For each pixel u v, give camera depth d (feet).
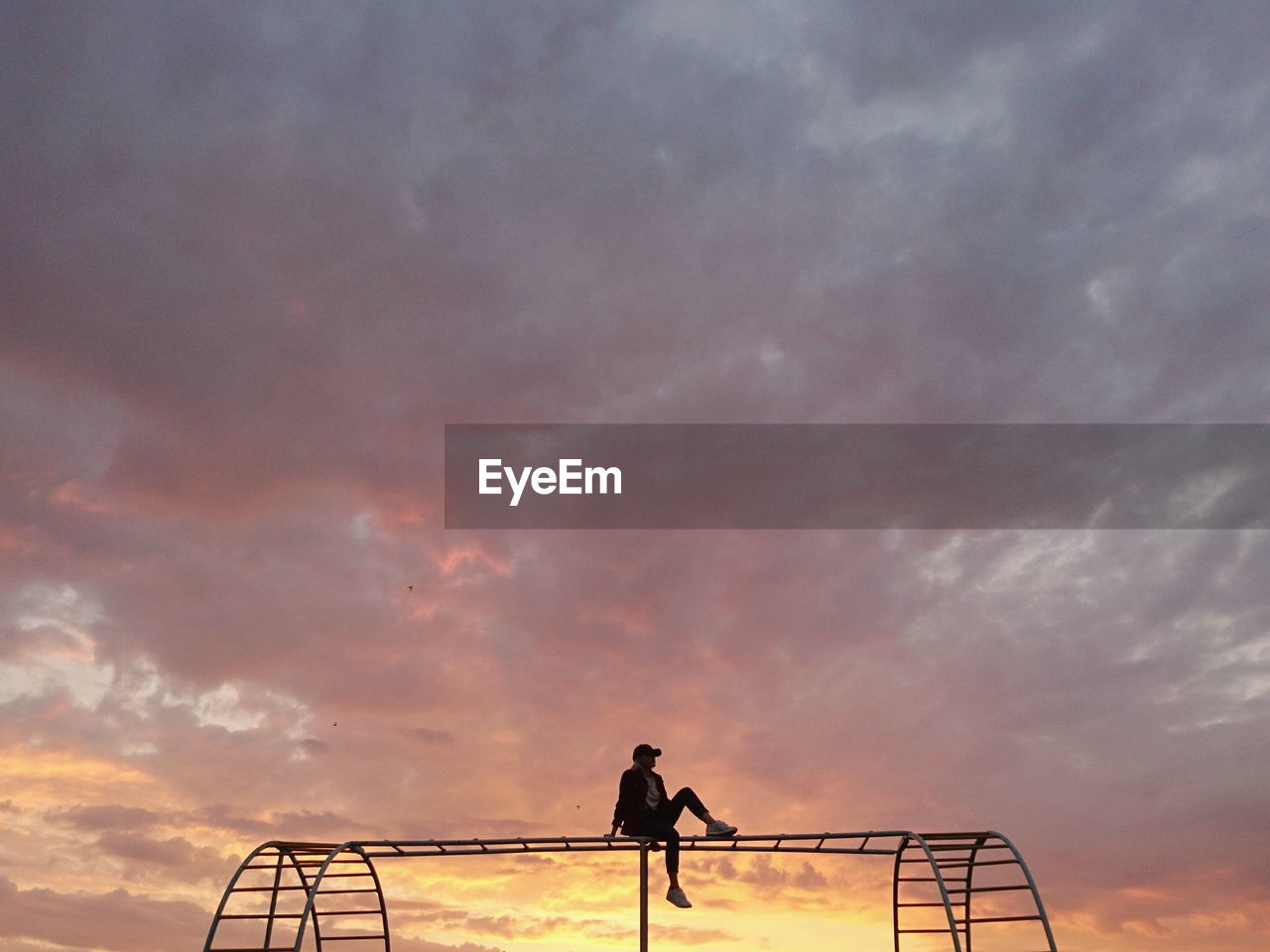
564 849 52.39
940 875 47.75
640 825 52.01
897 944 58.18
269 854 55.26
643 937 52.03
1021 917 49.93
